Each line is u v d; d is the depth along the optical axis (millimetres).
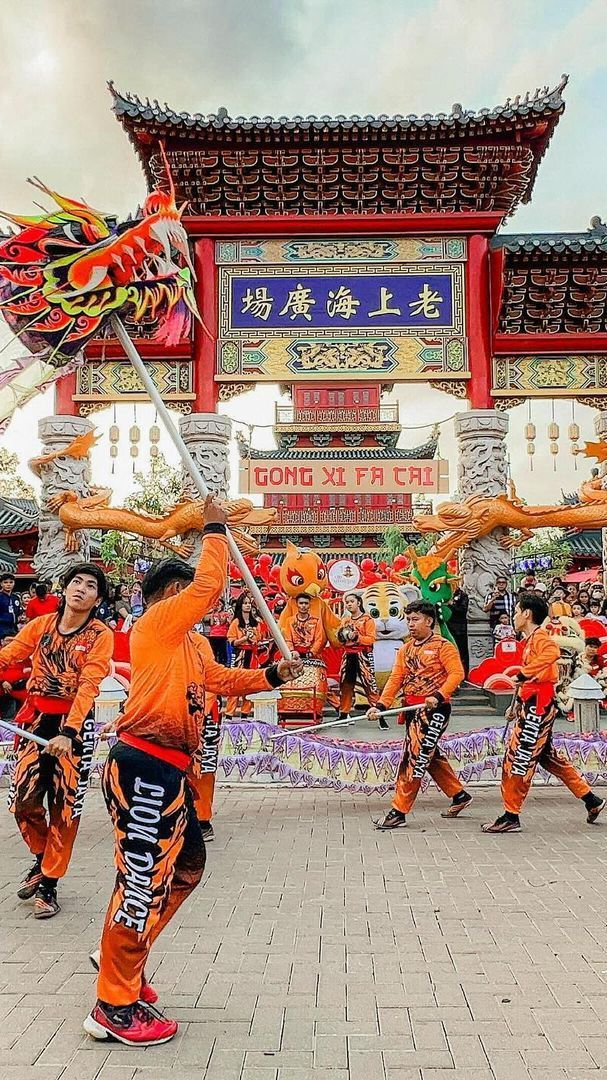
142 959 3977
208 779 7539
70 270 4820
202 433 16016
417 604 8227
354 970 4738
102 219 5020
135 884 3939
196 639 4852
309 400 47406
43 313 4770
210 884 6320
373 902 5910
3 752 9234
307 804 9008
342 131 15414
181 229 5188
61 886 6328
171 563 4734
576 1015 4172
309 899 5973
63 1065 3727
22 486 40062
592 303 16312
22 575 30266
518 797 7828
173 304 5148
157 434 16375
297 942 5168
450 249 16422
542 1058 3760
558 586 18266
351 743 9305
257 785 9695
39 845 5961
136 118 15273
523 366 16469
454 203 16516
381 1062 3734
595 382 16422
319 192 16312
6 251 4781
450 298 16344
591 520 15617
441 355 16281
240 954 4977
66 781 5660
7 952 5047
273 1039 3947
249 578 4695
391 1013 4199
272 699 10180
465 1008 4254
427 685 8031
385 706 8078
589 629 14492
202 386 16219
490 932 5328
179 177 16062
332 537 44500
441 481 20594
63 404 16391
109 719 9617
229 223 16281
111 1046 3887
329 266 16422
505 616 15492
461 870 6664
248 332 16328
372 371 16234
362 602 15148
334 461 20828
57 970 4777
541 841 7539
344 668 14031
